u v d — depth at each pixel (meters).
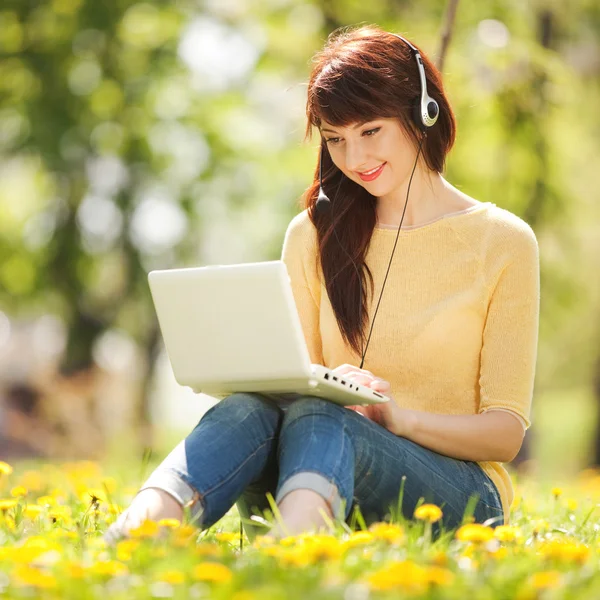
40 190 23.25
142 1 21.27
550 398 39.75
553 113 18.89
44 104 21.17
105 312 25.12
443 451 5.44
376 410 5.34
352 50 5.68
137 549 4.11
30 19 21.39
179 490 4.66
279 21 20.52
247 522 5.23
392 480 5.15
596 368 30.47
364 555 4.17
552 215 19.98
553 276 20.77
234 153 22.17
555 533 6.05
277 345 4.80
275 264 4.72
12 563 4.03
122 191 22.14
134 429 25.83
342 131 5.68
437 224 5.84
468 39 17.92
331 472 4.66
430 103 5.73
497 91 17.52
